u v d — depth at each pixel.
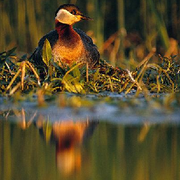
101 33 19.55
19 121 9.06
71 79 11.32
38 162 6.78
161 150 7.16
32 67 11.43
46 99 10.30
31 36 19.70
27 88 11.38
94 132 8.17
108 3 20.41
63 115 9.26
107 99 10.41
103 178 6.11
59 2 19.45
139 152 7.11
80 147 7.36
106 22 20.72
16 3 19.64
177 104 9.87
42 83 11.53
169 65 12.66
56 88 11.43
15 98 10.36
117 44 19.19
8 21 19.73
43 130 8.40
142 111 9.37
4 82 11.63
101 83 12.12
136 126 8.52
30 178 6.17
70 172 6.37
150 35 19.45
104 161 6.74
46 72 12.18
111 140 7.70
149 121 8.79
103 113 9.31
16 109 9.92
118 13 18.62
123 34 18.67
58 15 13.48
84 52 13.32
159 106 9.64
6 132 8.30
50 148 7.36
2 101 10.56
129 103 9.99
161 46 19.91
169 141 7.61
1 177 6.23
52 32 13.64
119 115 9.21
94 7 18.84
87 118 9.02
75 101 9.99
